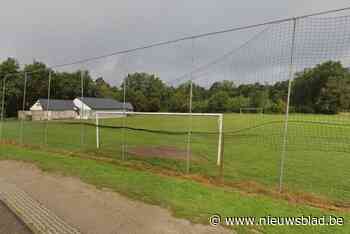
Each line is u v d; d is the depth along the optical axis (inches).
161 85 794.2
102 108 1425.9
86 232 123.4
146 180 206.5
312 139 555.2
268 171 270.7
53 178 214.8
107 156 327.3
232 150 419.8
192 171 254.5
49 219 137.4
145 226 128.4
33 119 1184.2
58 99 1509.6
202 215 139.7
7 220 136.9
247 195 175.2
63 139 540.7
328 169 287.9
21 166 261.4
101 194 174.4
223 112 765.3
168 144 482.0
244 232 121.4
